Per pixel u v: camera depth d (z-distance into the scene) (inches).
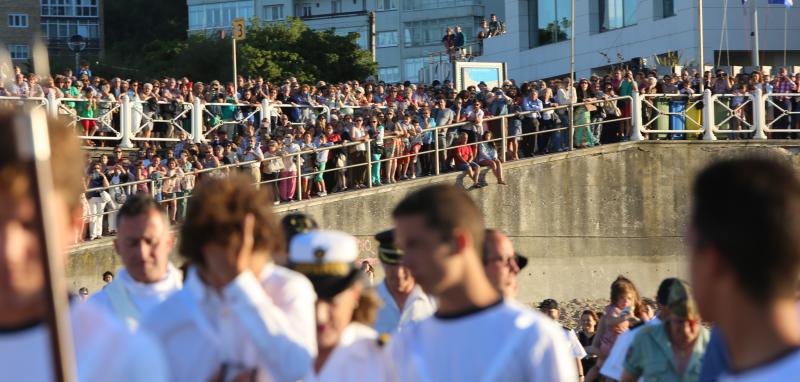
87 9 5428.2
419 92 1952.5
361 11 5679.1
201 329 308.7
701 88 1749.5
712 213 185.6
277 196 1496.1
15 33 5305.1
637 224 1667.1
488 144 1621.6
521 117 1631.4
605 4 3223.4
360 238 1523.1
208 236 307.3
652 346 484.7
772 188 182.9
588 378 680.4
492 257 398.9
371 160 1552.7
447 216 276.7
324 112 1782.7
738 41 2938.0
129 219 395.2
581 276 1633.9
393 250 433.4
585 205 1644.9
